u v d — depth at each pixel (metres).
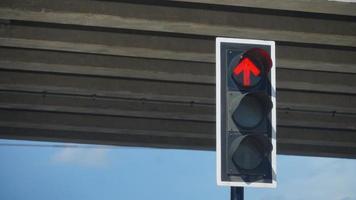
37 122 22.70
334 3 13.88
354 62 16.84
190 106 21.47
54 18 14.42
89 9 14.44
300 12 14.91
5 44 15.80
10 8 14.11
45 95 20.44
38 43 15.77
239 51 8.05
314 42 15.60
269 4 13.87
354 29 15.31
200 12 14.82
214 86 19.97
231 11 14.93
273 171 7.76
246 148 7.72
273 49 8.12
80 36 15.84
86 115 23.08
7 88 19.25
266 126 7.85
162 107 21.44
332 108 20.98
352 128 23.48
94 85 19.39
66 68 17.44
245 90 7.93
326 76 18.72
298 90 19.91
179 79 18.30
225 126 7.82
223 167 7.72
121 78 19.30
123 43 15.95
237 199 7.77
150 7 14.68
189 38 16.12
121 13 14.56
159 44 16.06
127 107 21.30
